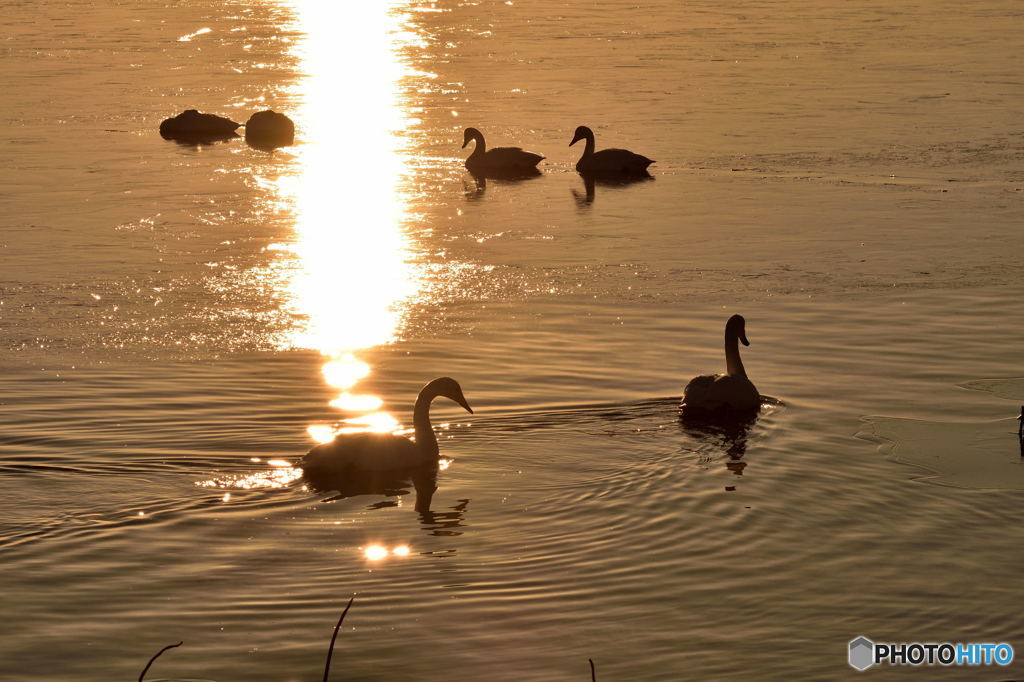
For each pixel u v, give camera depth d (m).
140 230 25.80
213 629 10.75
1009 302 20.97
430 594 11.38
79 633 10.66
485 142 35.78
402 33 58.81
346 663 10.23
